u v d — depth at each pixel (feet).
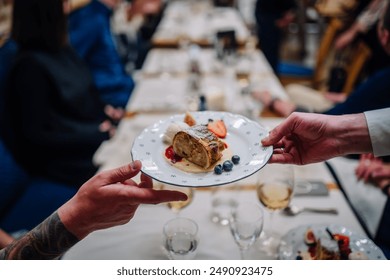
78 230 2.97
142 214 4.07
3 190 5.58
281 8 13.47
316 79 10.27
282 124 3.37
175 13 12.94
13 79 5.86
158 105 6.53
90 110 7.04
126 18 12.91
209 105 6.22
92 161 6.53
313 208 4.12
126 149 5.17
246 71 7.98
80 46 8.66
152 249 3.62
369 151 3.43
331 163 5.02
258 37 13.85
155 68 8.35
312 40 17.08
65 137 6.19
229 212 4.03
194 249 3.23
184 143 3.14
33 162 6.39
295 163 3.62
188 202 3.99
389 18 4.74
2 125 6.00
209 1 14.69
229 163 2.98
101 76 9.08
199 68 8.21
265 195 3.82
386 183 4.56
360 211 4.43
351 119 3.41
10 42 6.68
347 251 3.43
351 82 8.48
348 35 9.09
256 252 3.57
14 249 3.01
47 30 6.06
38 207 5.80
